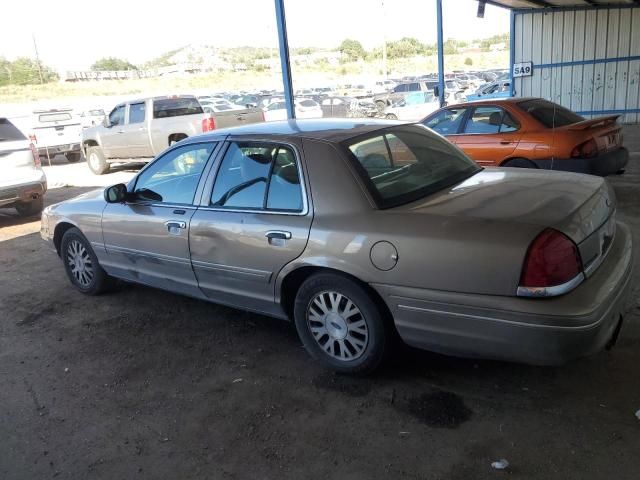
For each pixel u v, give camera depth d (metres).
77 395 3.69
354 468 2.78
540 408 3.12
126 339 4.47
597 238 3.09
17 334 4.75
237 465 2.89
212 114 13.06
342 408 3.29
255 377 3.73
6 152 8.70
